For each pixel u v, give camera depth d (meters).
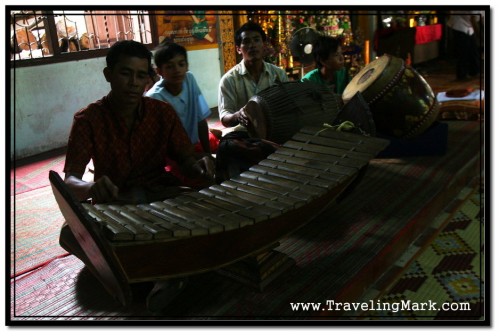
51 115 5.23
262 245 1.99
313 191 1.90
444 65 10.34
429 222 3.06
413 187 3.25
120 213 1.78
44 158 4.95
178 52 2.98
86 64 5.54
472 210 3.36
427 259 2.70
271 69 3.58
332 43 3.68
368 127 2.55
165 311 2.01
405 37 8.62
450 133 4.47
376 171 3.58
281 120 2.85
